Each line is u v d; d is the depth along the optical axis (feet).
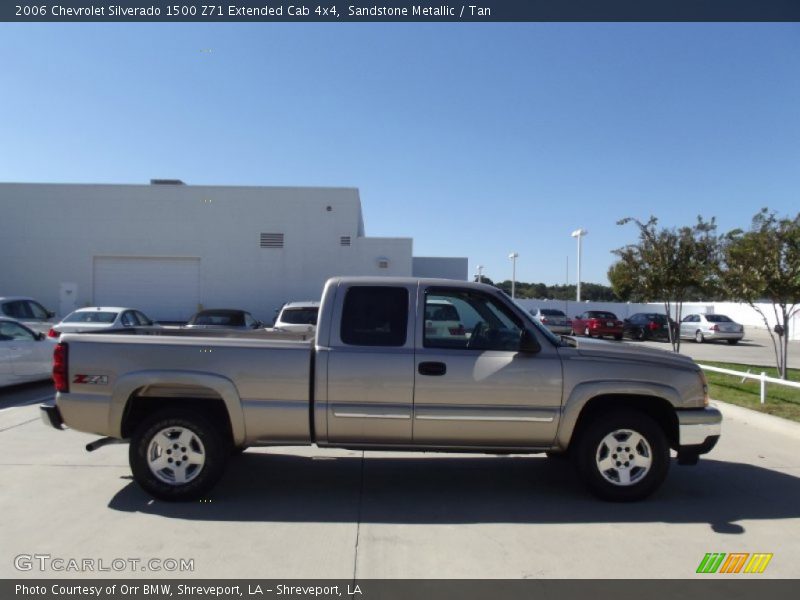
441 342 18.06
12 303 47.83
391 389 17.48
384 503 18.12
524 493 19.21
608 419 18.03
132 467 17.69
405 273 86.43
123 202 85.15
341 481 20.25
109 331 19.77
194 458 17.85
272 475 20.76
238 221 85.87
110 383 17.65
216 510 17.29
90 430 17.80
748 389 39.86
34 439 25.18
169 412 17.74
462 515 17.17
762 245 40.81
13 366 35.63
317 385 17.49
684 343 104.68
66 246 84.79
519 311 18.51
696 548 15.05
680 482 20.54
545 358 17.87
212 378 17.46
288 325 42.09
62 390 17.75
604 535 15.79
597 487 18.11
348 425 17.61
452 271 108.06
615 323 106.52
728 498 18.88
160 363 17.61
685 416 18.16
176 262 85.87
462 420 17.54
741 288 42.11
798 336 115.03
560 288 265.54
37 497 18.16
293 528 16.03
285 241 86.02
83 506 17.44
